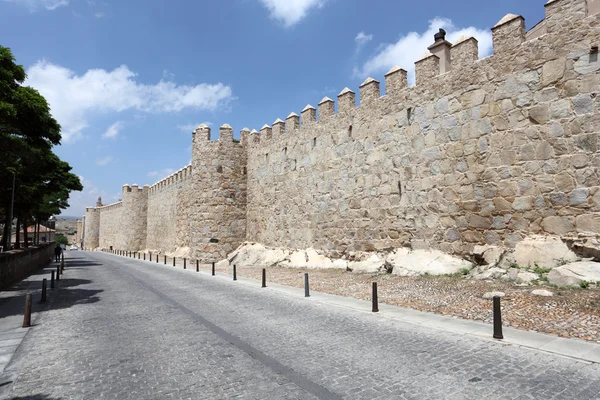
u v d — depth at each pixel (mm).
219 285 15398
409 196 15516
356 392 4629
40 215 42094
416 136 15328
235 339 7219
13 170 18406
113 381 5199
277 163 24484
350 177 18625
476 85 13242
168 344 6969
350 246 18438
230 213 27422
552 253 10633
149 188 49531
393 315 8719
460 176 13602
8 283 17016
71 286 16391
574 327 6766
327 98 20422
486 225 12711
